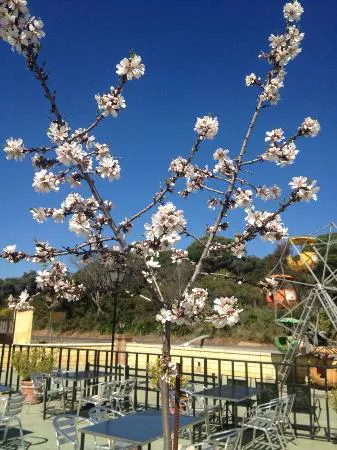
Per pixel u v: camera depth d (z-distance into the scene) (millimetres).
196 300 2297
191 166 2941
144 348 12664
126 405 7105
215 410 5770
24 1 2293
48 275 2689
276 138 2961
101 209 2510
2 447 4816
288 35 3084
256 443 5168
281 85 3037
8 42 2340
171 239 2357
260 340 18734
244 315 20094
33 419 6180
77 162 2465
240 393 5367
